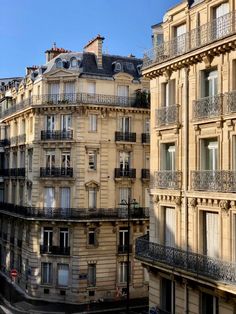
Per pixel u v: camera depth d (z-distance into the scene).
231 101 24.53
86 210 47.62
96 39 50.25
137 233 49.38
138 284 48.97
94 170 48.28
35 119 50.22
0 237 62.28
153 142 31.19
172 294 28.62
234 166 24.59
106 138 48.75
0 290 51.91
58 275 48.00
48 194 49.31
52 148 49.12
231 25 24.53
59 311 43.78
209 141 26.83
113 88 49.25
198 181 26.56
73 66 49.03
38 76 51.12
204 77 27.12
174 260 27.55
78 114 48.00
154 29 31.73
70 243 47.66
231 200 24.22
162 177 29.73
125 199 49.31
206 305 26.11
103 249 48.00
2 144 62.50
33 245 49.28
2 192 62.47
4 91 65.94
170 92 29.70
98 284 47.62
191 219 27.22
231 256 24.34
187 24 28.30
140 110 49.56
